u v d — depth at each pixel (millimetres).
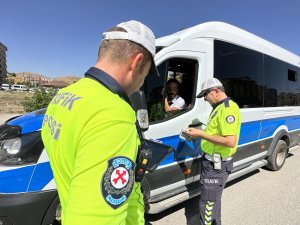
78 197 879
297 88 6672
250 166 5402
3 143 2662
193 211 4227
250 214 4258
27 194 2514
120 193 928
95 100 972
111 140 913
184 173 3805
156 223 3883
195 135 3131
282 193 5035
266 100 5383
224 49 4211
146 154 1174
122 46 1080
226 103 3100
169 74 3512
